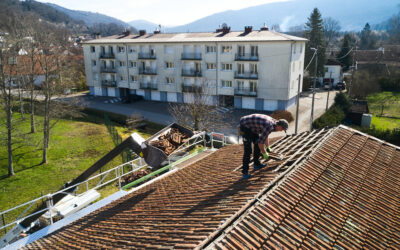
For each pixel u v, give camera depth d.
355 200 6.61
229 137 29.70
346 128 9.65
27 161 28.36
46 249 8.14
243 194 6.21
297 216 5.64
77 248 7.31
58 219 11.08
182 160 13.41
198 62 45.84
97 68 57.75
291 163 7.47
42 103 38.22
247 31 44.81
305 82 56.34
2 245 11.89
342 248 5.24
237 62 42.28
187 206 6.88
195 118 29.75
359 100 42.09
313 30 61.25
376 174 7.67
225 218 5.31
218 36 45.22
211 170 9.45
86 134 36.19
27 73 34.28
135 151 9.50
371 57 63.19
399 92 53.16
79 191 20.98
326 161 7.62
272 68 40.22
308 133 10.16
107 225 8.13
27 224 13.45
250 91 42.75
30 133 36.16
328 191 6.60
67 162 28.05
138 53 50.91
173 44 46.84
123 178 20.41
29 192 22.41
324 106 43.94
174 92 49.84
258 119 6.50
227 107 45.38
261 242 4.85
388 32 138.25
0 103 27.11
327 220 5.80
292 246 4.93
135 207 8.73
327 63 63.34
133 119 39.97
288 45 38.41
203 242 4.67
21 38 27.34
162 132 10.14
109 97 58.12
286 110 41.22
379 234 5.88
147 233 6.28
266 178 6.63
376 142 9.12
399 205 6.84
